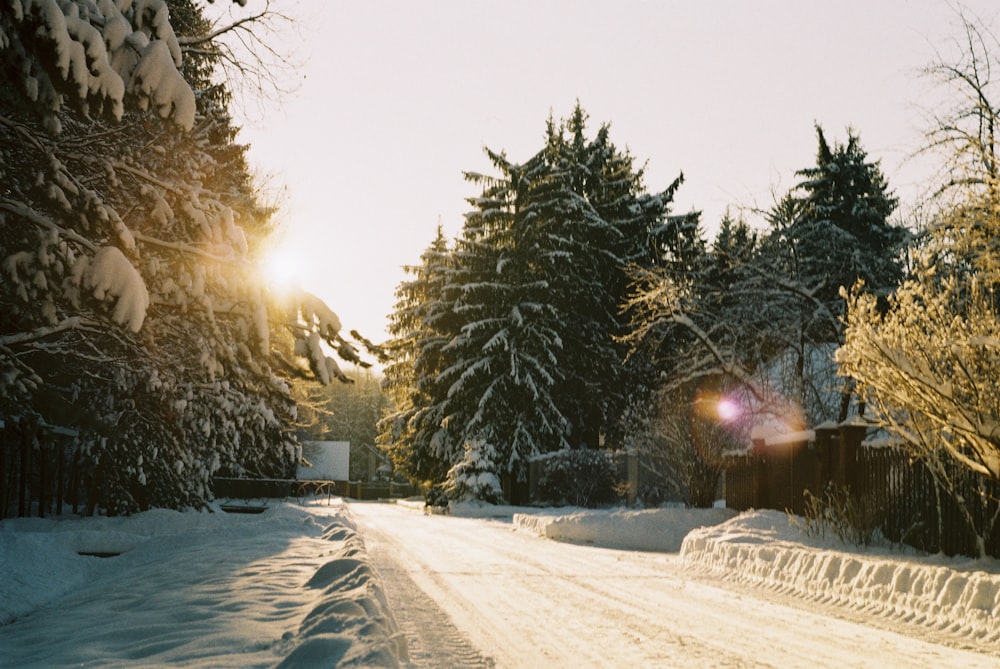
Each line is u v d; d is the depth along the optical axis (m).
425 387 46.56
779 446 19.69
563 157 50.69
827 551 12.70
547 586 12.25
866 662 7.42
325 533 17.47
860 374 11.87
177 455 21.19
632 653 7.63
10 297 8.93
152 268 10.03
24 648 6.79
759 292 26.17
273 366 10.69
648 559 17.02
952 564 11.66
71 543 15.03
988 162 13.20
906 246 19.97
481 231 46.31
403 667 5.90
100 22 8.30
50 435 20.64
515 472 42.31
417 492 90.88
